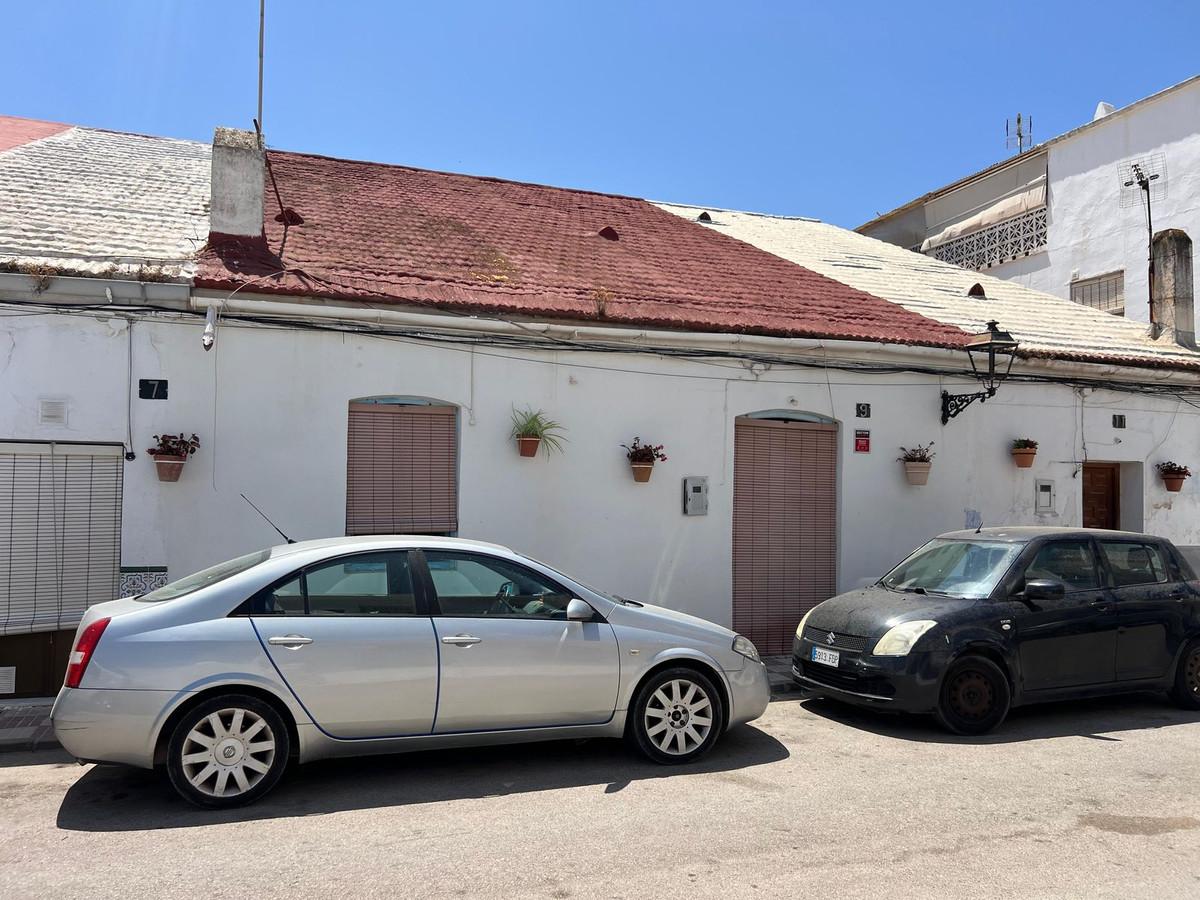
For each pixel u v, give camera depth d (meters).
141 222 9.48
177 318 7.92
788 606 10.29
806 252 15.15
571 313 9.11
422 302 8.60
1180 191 16.69
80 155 12.28
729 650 6.18
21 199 9.57
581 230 13.07
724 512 9.87
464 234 11.44
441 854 4.37
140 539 7.76
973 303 13.70
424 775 5.66
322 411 8.35
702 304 10.42
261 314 8.12
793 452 10.38
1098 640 7.38
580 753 6.18
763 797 5.27
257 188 9.12
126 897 3.87
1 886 3.97
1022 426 11.34
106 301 7.70
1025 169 20.12
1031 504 11.34
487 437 8.95
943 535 8.54
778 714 7.49
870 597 7.75
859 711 7.61
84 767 5.82
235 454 8.05
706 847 4.48
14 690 7.43
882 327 10.98
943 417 10.87
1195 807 5.16
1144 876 4.18
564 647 5.66
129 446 7.75
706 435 9.80
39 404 7.53
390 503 8.69
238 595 5.15
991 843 4.57
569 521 9.22
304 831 4.67
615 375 9.45
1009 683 7.00
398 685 5.24
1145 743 6.64
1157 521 12.02
